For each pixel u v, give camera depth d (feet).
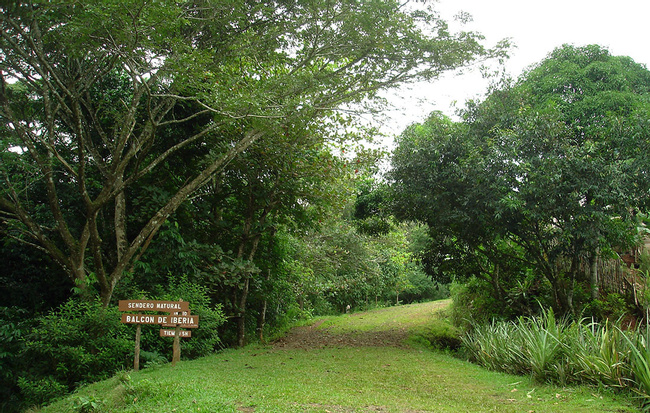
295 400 17.34
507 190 30.96
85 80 32.60
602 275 36.94
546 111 32.42
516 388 20.77
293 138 36.06
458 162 35.60
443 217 34.94
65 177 36.14
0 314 30.50
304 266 56.90
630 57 38.17
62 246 35.27
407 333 42.83
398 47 29.91
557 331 23.12
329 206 42.22
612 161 30.35
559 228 32.35
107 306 28.60
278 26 30.86
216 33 30.94
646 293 32.09
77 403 17.62
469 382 22.12
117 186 31.76
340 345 36.86
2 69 27.94
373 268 63.21
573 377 20.85
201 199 41.22
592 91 35.35
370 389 20.24
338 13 29.09
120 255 32.12
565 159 30.22
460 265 41.63
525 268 40.75
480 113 36.60
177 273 34.68
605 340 20.62
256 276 42.09
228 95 28.45
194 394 17.02
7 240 31.94
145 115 36.99
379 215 46.16
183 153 39.83
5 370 27.50
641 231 35.60
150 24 23.63
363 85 33.14
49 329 25.98
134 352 27.22
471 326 41.27
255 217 44.50
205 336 33.27
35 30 26.32
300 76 29.43
